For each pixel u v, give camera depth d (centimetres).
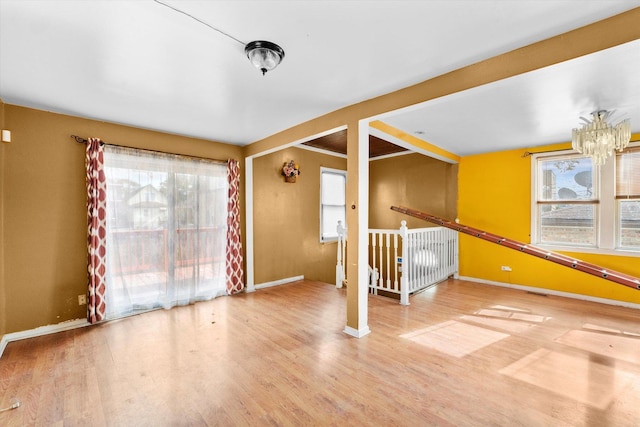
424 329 310
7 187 280
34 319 294
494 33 179
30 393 203
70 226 316
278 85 250
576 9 156
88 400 195
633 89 248
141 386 210
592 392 201
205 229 414
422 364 239
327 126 318
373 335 295
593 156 272
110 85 246
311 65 217
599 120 272
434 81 237
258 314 357
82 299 322
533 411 182
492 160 504
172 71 223
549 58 183
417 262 438
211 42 186
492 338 287
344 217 638
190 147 406
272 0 148
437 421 174
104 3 148
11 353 258
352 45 191
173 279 380
